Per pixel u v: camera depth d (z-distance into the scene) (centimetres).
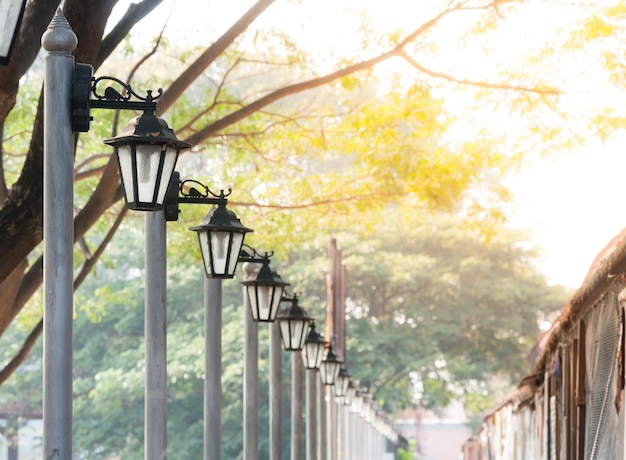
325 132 2478
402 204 2692
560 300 6034
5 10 1092
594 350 1373
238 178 2534
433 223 5997
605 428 1248
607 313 1242
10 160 2416
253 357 1831
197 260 2473
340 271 3934
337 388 3016
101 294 2694
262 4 1565
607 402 1238
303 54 2209
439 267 5959
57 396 855
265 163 2508
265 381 5006
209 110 2031
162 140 884
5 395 5184
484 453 4703
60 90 873
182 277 5116
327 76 1827
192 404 5053
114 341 5191
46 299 864
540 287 6056
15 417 5216
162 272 1197
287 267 5500
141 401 5053
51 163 870
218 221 1201
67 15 1223
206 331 1485
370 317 5878
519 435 2809
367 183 2547
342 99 2992
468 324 5988
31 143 1195
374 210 2658
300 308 1845
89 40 1227
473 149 2481
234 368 4928
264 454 5169
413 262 5697
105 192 1455
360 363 5722
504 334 6056
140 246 5381
